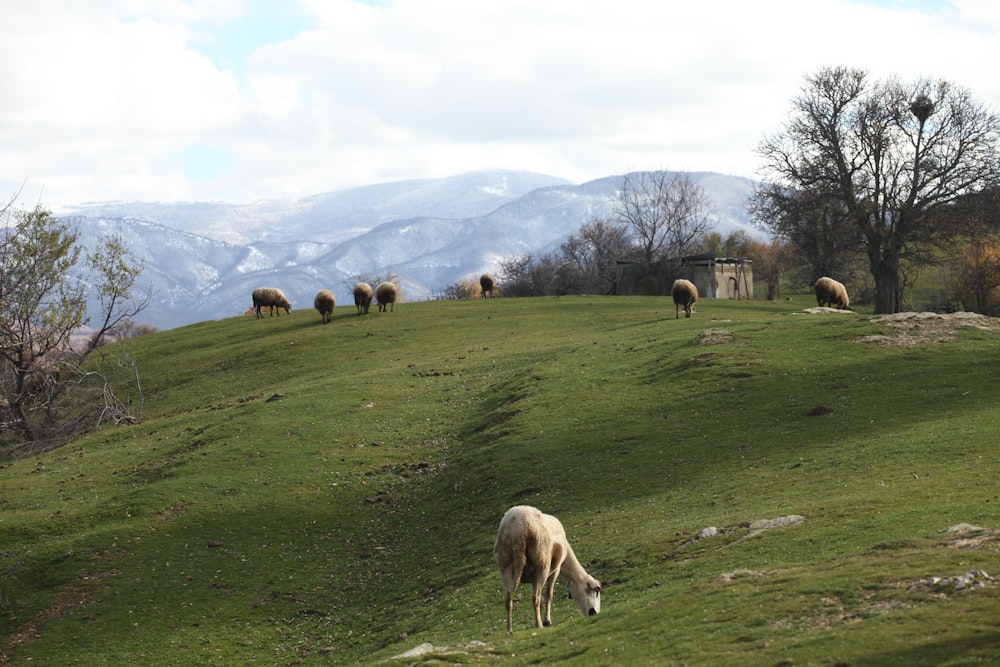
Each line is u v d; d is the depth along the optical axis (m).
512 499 34.41
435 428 47.00
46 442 59.31
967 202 81.81
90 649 27.94
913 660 11.78
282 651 27.02
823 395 39.00
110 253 67.12
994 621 12.52
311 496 38.81
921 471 25.84
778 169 92.06
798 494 26.30
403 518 36.50
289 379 63.47
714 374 44.03
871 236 86.44
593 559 25.17
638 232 143.62
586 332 66.31
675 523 26.42
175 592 31.33
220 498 38.75
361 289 85.06
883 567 16.00
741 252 153.25
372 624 27.45
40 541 36.12
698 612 15.84
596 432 39.50
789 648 13.08
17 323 61.78
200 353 76.56
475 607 24.75
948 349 43.41
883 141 85.19
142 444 51.19
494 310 83.12
